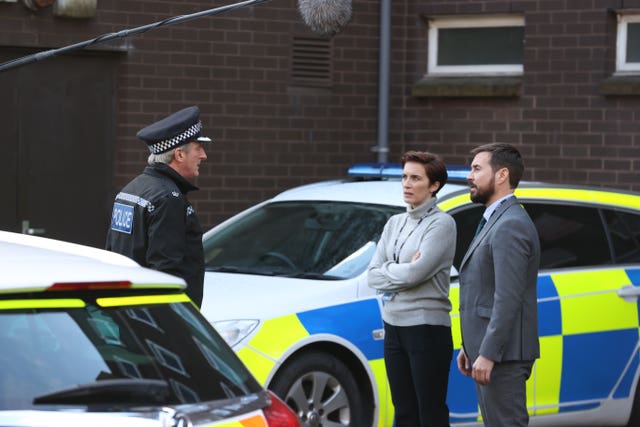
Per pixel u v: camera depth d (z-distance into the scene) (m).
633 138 27.80
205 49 27.38
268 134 28.08
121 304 8.77
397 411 16.11
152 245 13.80
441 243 15.72
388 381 16.50
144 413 8.18
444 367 15.94
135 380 8.29
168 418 8.16
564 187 19.62
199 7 27.22
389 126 29.42
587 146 28.11
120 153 26.92
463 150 29.03
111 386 8.15
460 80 29.11
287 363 16.06
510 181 14.41
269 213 19.50
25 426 7.80
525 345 14.09
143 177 14.18
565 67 28.17
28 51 26.17
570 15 28.03
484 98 28.81
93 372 8.26
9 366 7.97
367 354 16.72
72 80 26.62
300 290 16.70
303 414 16.19
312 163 28.52
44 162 26.53
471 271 14.35
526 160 28.55
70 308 8.45
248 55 27.73
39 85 26.41
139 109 26.94
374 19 28.86
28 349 8.10
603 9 27.78
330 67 28.55
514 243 13.93
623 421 19.02
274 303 16.27
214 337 9.30
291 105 28.25
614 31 28.12
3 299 8.16
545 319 18.17
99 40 14.80
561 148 28.28
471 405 17.59
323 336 16.25
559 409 18.33
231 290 16.67
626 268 19.38
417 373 15.77
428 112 29.28
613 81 27.78
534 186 19.33
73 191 26.75
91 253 9.98
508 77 28.97
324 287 16.86
